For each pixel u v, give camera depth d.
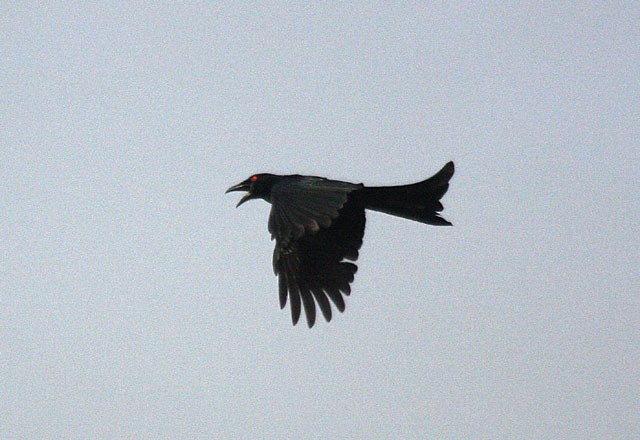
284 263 13.38
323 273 13.43
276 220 12.44
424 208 13.93
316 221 12.17
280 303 13.24
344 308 13.31
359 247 13.64
